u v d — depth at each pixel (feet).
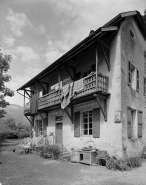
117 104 25.20
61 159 29.94
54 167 23.93
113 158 23.29
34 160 29.73
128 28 30.22
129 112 27.02
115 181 17.33
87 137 30.01
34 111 44.50
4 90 34.76
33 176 19.35
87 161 26.05
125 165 21.98
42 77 42.19
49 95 37.76
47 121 44.68
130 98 28.55
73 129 33.99
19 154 37.29
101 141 26.86
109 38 28.50
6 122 97.81
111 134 25.30
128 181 17.33
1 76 32.24
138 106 32.37
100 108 26.78
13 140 83.15
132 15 29.19
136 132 30.76
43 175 19.75
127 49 28.99
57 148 32.19
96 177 18.75
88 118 31.32
